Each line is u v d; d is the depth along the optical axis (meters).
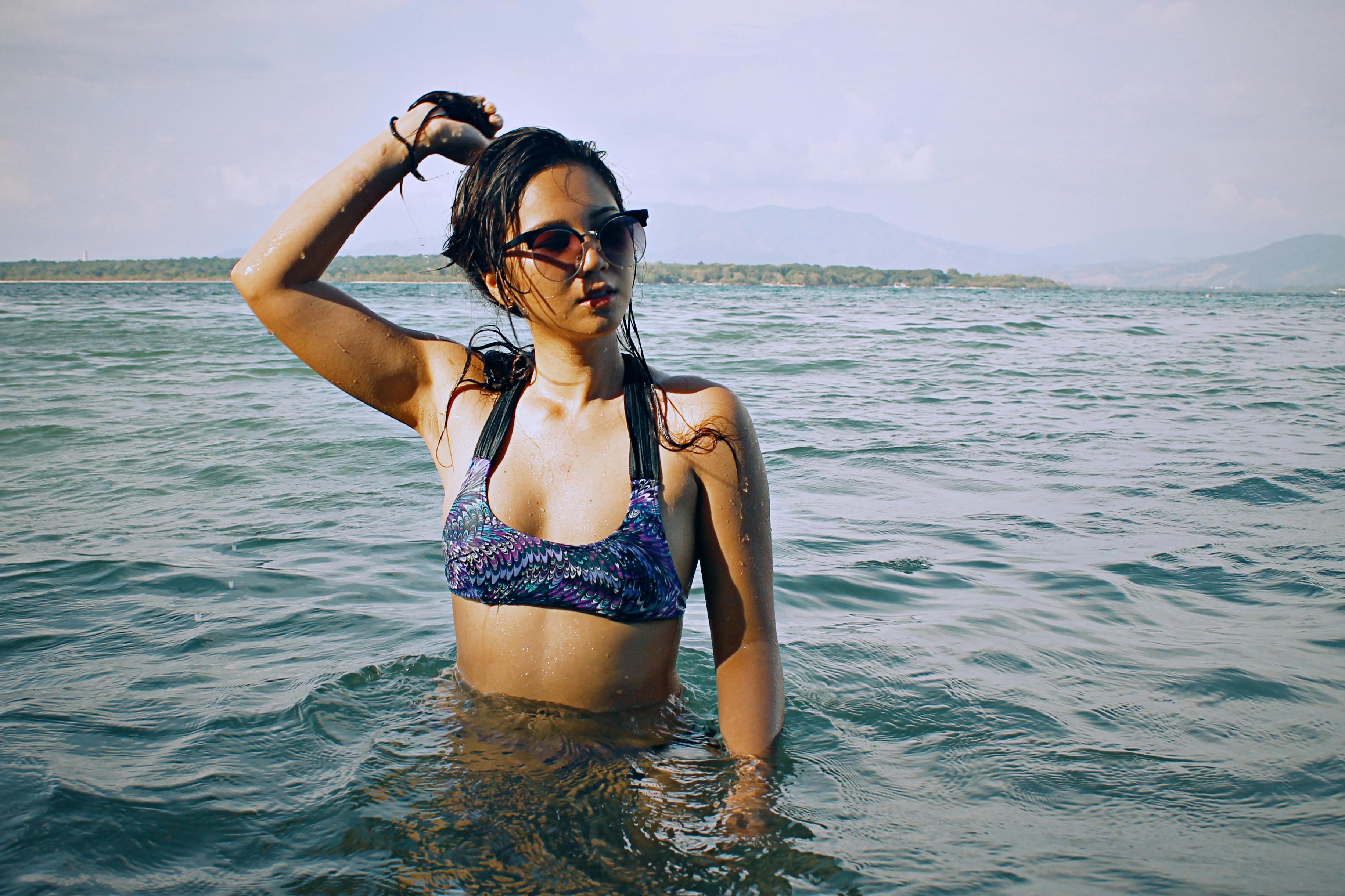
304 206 1.98
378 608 3.43
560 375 1.95
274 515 4.94
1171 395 10.69
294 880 1.66
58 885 1.65
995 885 1.70
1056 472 6.35
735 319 25.81
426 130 1.99
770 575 2.03
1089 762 2.26
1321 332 26.33
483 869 1.66
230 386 10.26
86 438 7.09
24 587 3.66
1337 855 1.84
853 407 9.32
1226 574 4.13
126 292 66.06
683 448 1.91
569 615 1.92
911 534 4.78
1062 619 3.50
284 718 2.38
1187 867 1.79
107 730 2.33
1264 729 2.49
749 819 1.80
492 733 1.97
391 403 2.13
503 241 1.85
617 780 1.88
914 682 2.79
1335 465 6.58
